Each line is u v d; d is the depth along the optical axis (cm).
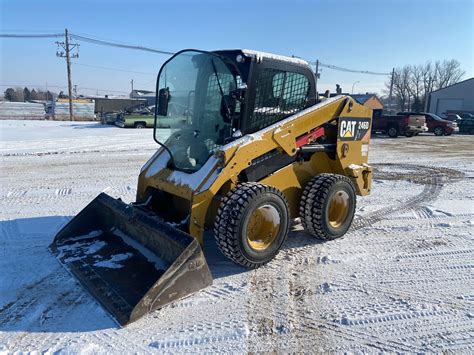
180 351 283
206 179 393
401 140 2012
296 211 494
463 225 568
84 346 284
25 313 326
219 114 424
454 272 415
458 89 4391
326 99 505
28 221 557
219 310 336
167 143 435
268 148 429
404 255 458
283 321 322
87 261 406
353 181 542
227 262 430
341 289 376
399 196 743
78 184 800
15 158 1124
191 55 430
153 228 384
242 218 379
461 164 1148
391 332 309
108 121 2688
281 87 454
